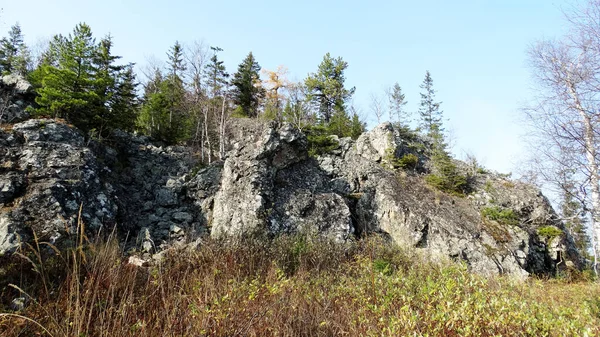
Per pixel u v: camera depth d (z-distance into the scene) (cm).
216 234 1291
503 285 555
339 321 443
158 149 1980
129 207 1501
